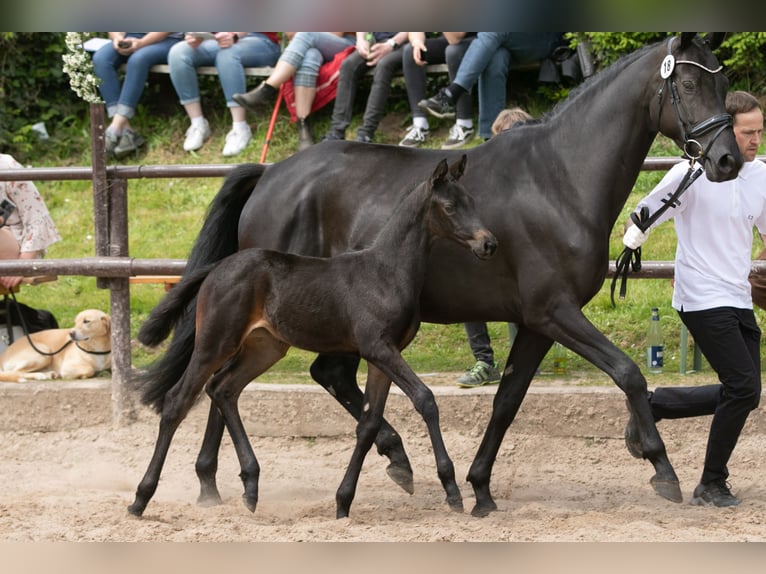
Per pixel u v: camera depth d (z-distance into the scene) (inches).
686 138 315.0
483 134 635.5
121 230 480.1
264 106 657.6
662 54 322.0
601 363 317.7
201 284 340.5
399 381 314.3
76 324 487.2
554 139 333.4
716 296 338.3
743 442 425.1
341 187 352.5
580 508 355.6
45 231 507.8
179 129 715.4
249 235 367.6
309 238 358.0
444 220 312.3
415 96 657.0
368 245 342.3
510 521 322.3
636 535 295.7
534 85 702.5
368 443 326.3
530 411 442.9
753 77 674.2
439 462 319.9
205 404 458.3
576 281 323.0
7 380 479.5
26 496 366.3
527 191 328.2
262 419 454.6
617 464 423.2
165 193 670.5
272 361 350.9
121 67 721.0
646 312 538.3
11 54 722.8
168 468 420.2
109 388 465.7
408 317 319.0
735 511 338.6
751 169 343.0
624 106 326.6
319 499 374.6
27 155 709.3
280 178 366.3
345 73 648.4
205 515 337.1
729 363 337.4
